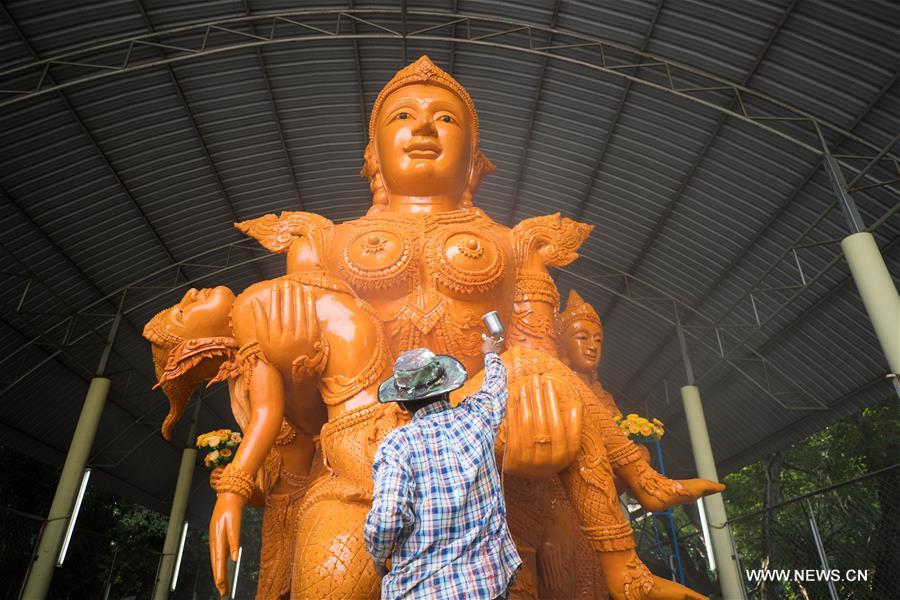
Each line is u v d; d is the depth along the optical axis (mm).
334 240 5086
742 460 18656
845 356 13711
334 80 12648
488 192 15805
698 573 19172
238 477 3867
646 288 16797
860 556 12820
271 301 4301
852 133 9953
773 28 9391
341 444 3883
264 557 4855
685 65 10734
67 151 11617
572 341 7172
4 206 11734
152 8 10305
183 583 26609
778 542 14422
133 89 11297
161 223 14336
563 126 13227
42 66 10203
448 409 2357
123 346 17047
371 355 4246
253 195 14969
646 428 7031
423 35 11953
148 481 21594
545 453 3832
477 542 2006
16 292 13586
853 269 8727
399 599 1933
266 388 4184
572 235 5578
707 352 16938
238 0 10672
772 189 11844
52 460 17766
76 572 19812
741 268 13992
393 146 5668
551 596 4723
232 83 12078
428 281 4711
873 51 8781
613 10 10445
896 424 17266
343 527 3568
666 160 12797
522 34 11477
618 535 3953
